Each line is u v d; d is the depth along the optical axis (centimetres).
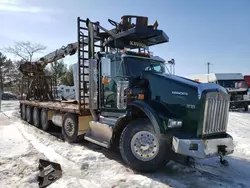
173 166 425
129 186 332
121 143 412
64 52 920
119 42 543
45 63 1134
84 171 392
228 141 377
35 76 1173
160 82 410
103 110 518
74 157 465
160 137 365
